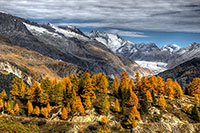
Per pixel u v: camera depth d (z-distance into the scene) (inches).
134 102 3041.3
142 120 2810.0
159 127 2719.0
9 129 1713.8
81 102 2891.2
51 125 2404.0
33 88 2842.0
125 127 2652.6
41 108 2596.0
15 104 2773.1
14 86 3009.4
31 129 2130.9
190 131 2706.7
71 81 3129.9
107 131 2461.9
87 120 2647.6
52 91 2815.0
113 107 3011.8
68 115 2664.9
